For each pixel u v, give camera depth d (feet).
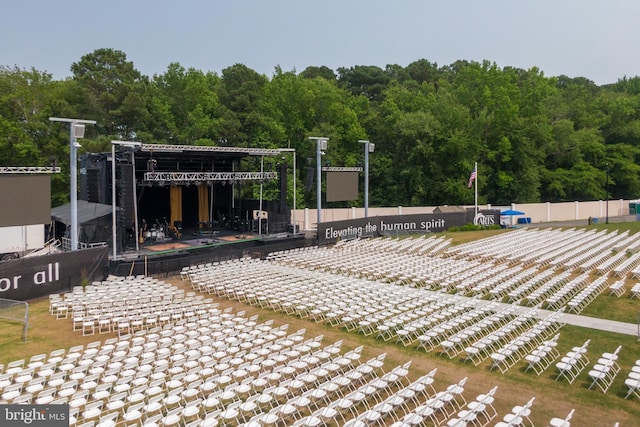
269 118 188.96
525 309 63.87
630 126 220.02
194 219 130.82
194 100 190.60
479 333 55.62
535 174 193.57
